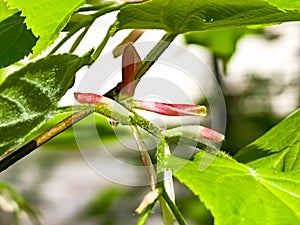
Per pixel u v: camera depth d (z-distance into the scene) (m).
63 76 0.21
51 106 0.21
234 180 0.21
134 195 0.53
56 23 0.20
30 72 0.21
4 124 0.21
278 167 0.23
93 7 0.23
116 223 0.53
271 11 0.20
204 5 0.20
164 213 0.20
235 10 0.20
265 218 0.20
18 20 0.22
